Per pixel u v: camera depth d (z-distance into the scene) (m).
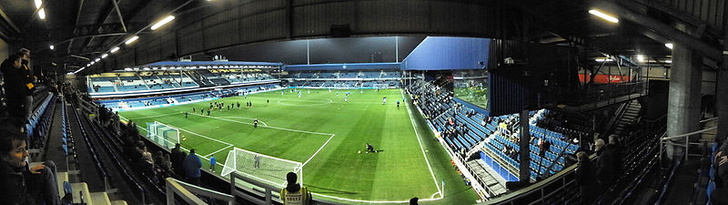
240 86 101.06
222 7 16.45
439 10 13.79
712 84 24.12
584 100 18.23
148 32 16.14
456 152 23.67
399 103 56.44
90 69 45.75
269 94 85.38
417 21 13.75
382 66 112.19
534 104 16.02
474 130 29.16
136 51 25.59
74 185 5.54
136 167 8.16
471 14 14.17
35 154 7.15
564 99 17.17
